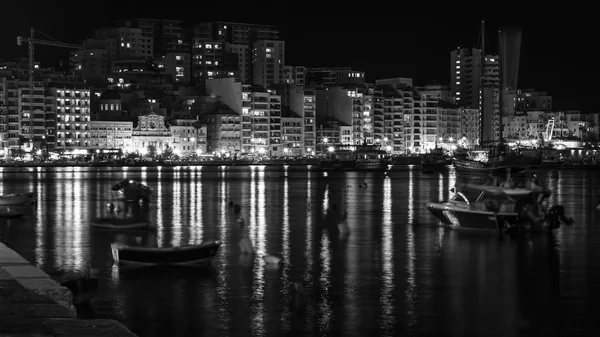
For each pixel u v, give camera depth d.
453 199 85.38
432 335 40.19
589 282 53.31
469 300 47.75
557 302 47.25
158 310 44.72
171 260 58.31
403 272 56.94
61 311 22.61
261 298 47.88
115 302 46.47
